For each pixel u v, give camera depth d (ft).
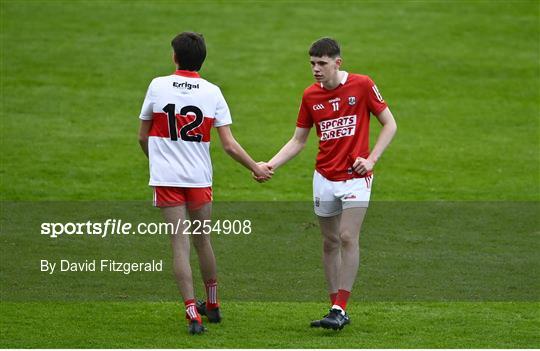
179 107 84.89
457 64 243.60
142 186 159.94
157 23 267.39
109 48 245.65
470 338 84.23
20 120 194.80
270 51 247.91
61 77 223.92
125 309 94.79
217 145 184.75
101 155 176.14
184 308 95.35
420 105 215.10
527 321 90.89
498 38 264.11
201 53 86.38
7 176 161.68
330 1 292.81
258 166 89.76
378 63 241.55
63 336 84.07
